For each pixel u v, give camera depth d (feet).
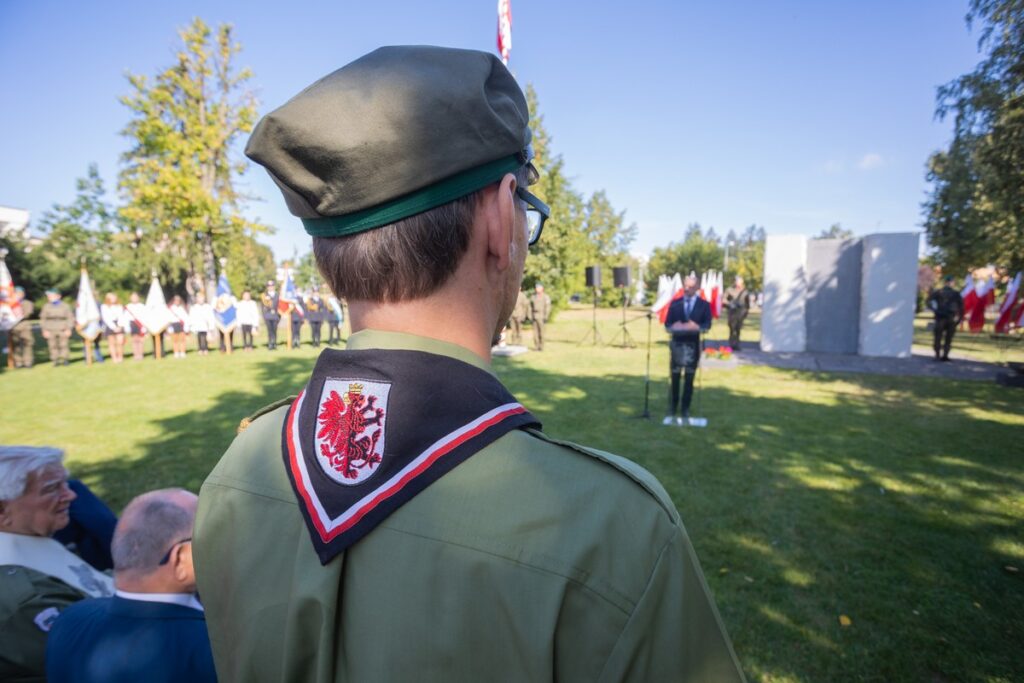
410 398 1.69
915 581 10.42
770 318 45.24
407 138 1.66
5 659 5.24
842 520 13.04
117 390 29.99
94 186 91.35
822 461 17.33
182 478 16.33
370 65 1.82
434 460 1.61
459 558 1.49
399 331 1.84
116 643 4.61
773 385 30.22
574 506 1.52
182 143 66.18
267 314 50.11
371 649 1.53
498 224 1.85
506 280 2.04
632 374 33.94
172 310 44.68
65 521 6.64
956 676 8.04
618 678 1.43
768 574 10.73
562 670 1.45
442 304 1.83
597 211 114.93
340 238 1.85
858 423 22.00
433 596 1.50
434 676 1.48
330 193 1.73
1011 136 24.40
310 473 1.78
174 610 4.81
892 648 8.61
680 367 21.94
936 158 52.75
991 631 8.96
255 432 2.18
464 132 1.71
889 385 30.22
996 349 48.34
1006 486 15.11
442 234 1.76
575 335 59.67
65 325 40.88
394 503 1.59
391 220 1.74
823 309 44.80
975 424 21.75
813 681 7.98
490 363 2.00
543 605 1.42
